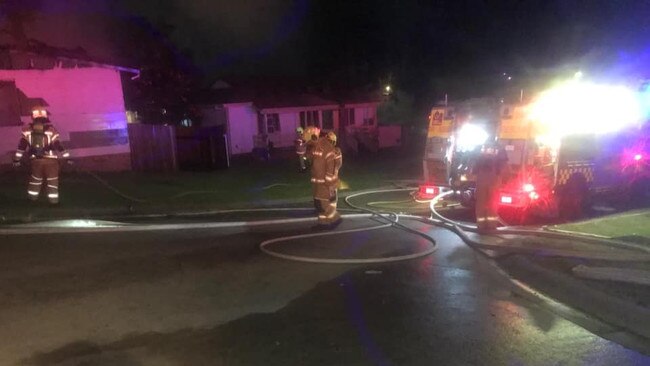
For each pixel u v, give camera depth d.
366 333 4.68
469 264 7.04
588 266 6.31
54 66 16.36
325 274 6.50
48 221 9.55
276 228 9.67
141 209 11.50
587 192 11.53
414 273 6.58
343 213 11.48
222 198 13.81
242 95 31.72
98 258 7.09
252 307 5.32
